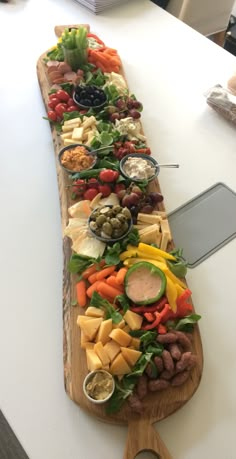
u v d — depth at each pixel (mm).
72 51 1465
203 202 1224
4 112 1465
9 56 1670
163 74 1621
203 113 1488
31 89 1551
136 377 840
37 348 939
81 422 843
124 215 1032
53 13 1887
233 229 1161
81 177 1163
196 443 822
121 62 1628
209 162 1334
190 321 911
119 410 826
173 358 852
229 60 1693
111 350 858
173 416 852
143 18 1883
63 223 1128
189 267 1074
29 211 1194
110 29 1814
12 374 901
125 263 991
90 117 1316
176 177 1287
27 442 819
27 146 1364
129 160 1192
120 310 934
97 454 807
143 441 798
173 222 1171
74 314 950
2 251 1104
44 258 1094
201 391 883
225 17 2213
